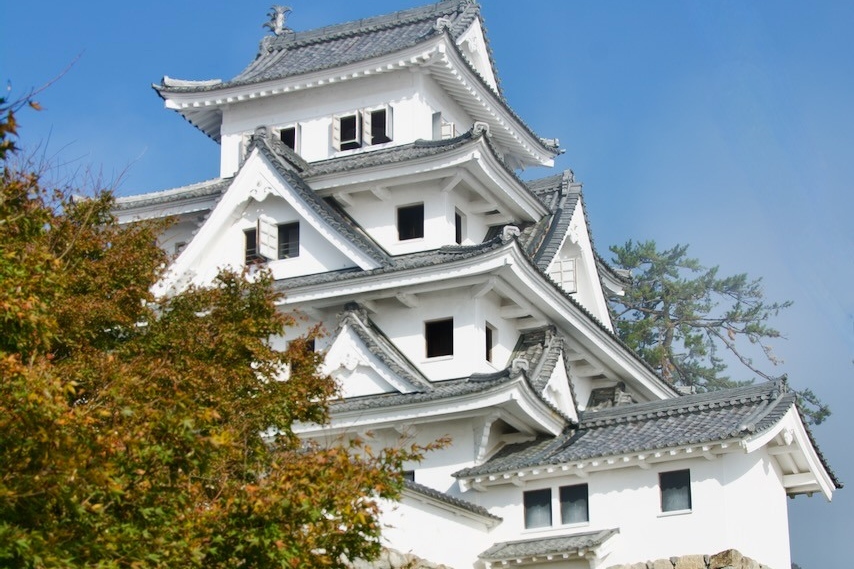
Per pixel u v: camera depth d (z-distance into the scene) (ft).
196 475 53.72
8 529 40.40
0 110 42.68
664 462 93.45
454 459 100.07
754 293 183.52
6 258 47.50
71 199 66.95
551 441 100.89
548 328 109.91
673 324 181.37
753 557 92.84
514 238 99.96
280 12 132.36
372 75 118.62
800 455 99.09
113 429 46.34
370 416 99.96
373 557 57.06
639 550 92.73
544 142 134.10
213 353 65.36
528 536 96.63
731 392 98.73
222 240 112.37
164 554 45.78
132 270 66.85
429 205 110.83
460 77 118.62
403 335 106.73
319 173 111.34
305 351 73.10
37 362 48.39
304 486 51.57
